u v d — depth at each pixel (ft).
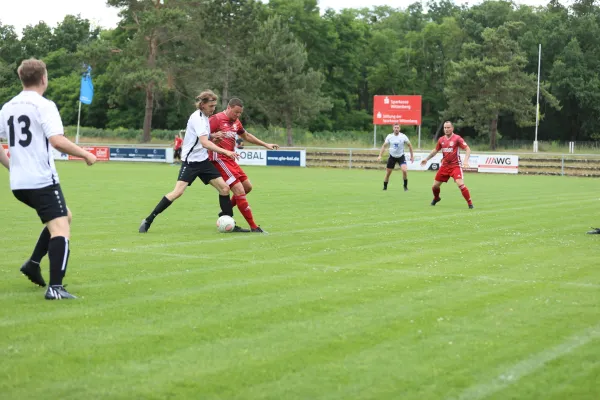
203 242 62.13
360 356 27.96
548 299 38.68
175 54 360.69
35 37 514.27
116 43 435.53
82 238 64.39
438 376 25.59
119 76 337.52
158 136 388.37
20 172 38.32
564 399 23.53
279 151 257.14
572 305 37.22
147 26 327.06
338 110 516.73
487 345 29.53
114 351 28.50
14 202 101.71
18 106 38.14
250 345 29.48
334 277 45.42
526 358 27.76
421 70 514.27
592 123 465.06
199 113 68.49
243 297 39.06
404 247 59.82
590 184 174.19
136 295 39.47
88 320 33.60
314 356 27.96
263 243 61.72
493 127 378.94
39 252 40.91
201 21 350.02
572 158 253.85
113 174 183.73
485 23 488.44
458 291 40.96
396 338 30.60
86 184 143.95
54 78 497.05
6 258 52.54
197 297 38.99
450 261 52.34
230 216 71.41
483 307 36.70
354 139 380.17
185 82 360.69
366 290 41.16
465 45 386.32
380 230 72.38
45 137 38.32
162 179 162.30
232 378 25.29
